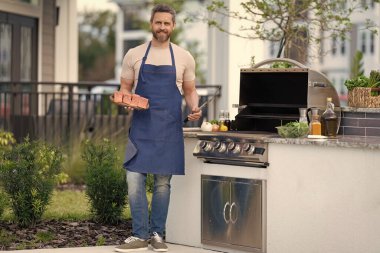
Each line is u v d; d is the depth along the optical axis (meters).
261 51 11.14
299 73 6.60
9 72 13.47
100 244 6.71
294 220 5.93
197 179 6.50
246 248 6.17
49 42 14.39
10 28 13.43
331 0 8.77
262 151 6.04
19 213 7.28
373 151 5.55
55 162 7.66
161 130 6.22
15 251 6.28
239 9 10.72
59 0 14.57
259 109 6.90
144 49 6.30
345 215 5.69
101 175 7.54
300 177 5.89
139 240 6.29
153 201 6.39
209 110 11.70
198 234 6.51
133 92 6.43
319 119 6.27
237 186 6.21
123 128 11.72
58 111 12.70
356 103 6.47
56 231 7.18
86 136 11.38
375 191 5.55
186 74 6.36
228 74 11.08
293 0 8.49
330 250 5.77
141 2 36.66
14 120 11.97
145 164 6.21
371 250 5.58
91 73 38.88
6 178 7.30
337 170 5.72
